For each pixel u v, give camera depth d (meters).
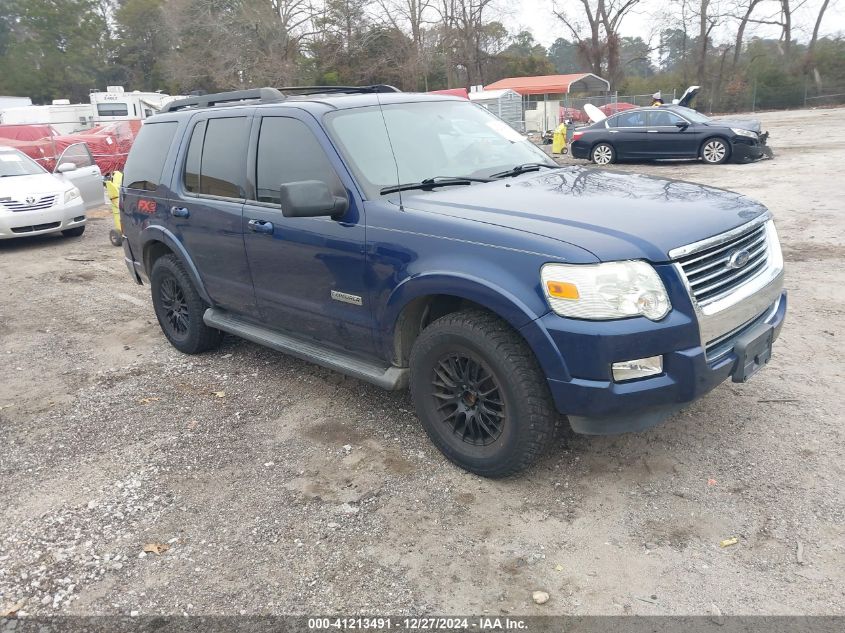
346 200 3.83
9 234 10.94
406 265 3.52
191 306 5.42
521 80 41.94
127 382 5.23
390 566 2.98
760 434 3.82
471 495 3.45
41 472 3.96
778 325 3.58
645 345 2.97
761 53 51.00
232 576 2.98
